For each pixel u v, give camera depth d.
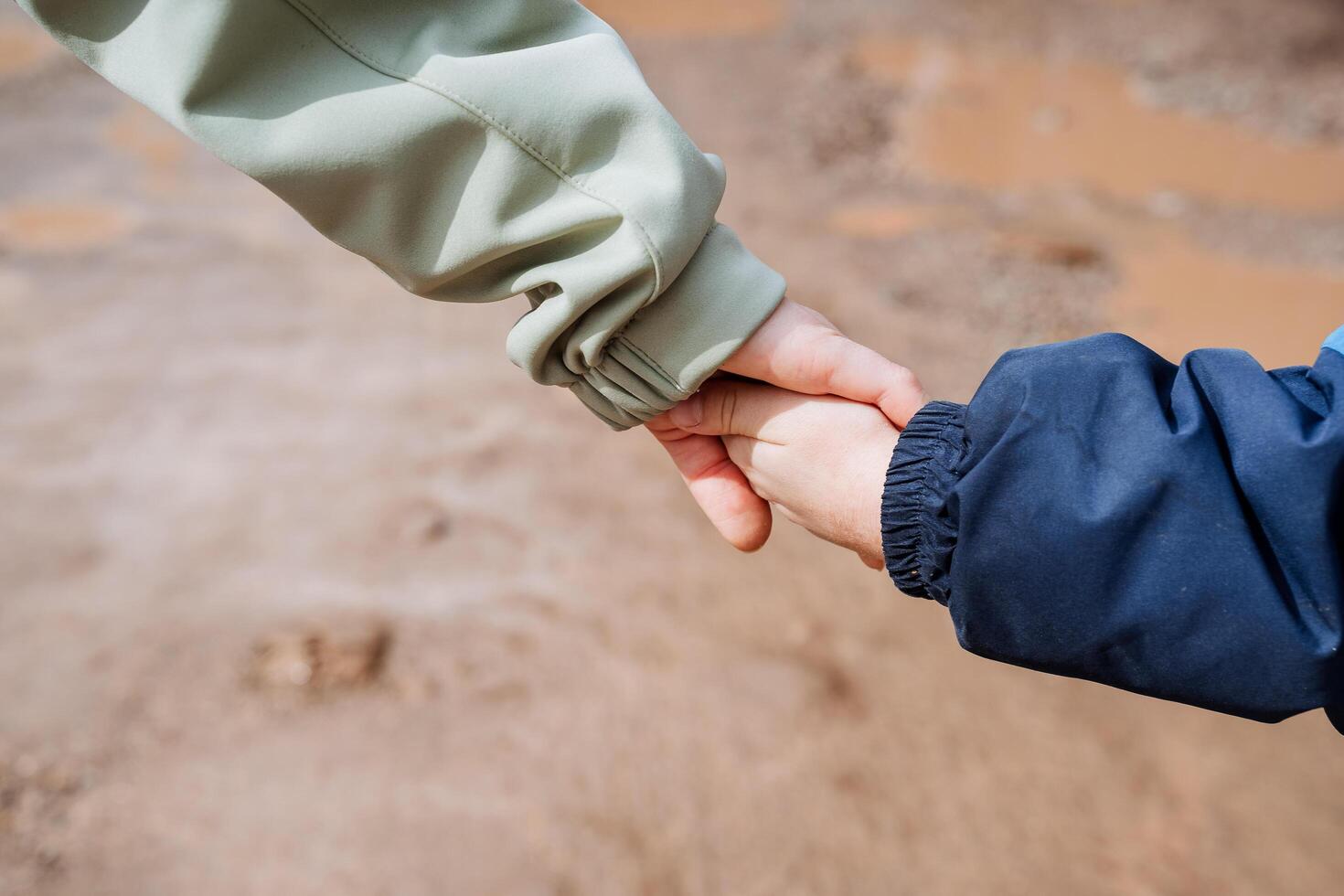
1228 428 0.75
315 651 2.57
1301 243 4.45
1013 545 0.77
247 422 3.23
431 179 0.89
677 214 0.88
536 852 2.22
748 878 2.22
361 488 3.02
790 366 0.95
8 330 3.53
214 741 2.40
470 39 0.90
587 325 0.93
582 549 2.88
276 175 0.87
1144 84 5.66
